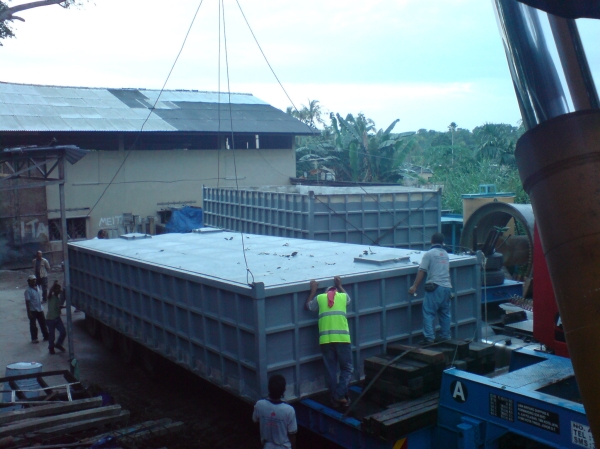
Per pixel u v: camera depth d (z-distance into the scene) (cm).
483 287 987
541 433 428
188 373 956
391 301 693
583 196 142
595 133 143
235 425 753
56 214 2094
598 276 139
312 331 631
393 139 2772
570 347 145
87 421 593
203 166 2439
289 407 523
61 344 1142
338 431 574
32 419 577
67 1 914
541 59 165
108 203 2225
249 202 1595
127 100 2630
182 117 2477
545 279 580
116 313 991
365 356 666
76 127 2117
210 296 679
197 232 1242
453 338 710
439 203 1424
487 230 1264
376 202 1341
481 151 2570
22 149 979
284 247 935
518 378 483
